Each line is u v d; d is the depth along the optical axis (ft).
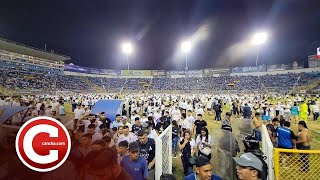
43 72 227.81
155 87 255.50
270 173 15.53
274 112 65.16
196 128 35.06
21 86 170.81
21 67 204.33
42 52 220.84
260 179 11.55
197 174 14.12
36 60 220.84
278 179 14.34
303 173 14.38
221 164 21.47
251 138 19.58
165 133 21.20
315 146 41.60
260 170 11.47
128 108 68.03
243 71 252.62
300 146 26.86
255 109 69.15
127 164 17.10
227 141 21.02
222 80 246.06
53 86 202.08
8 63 191.72
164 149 20.86
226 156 20.94
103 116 37.55
